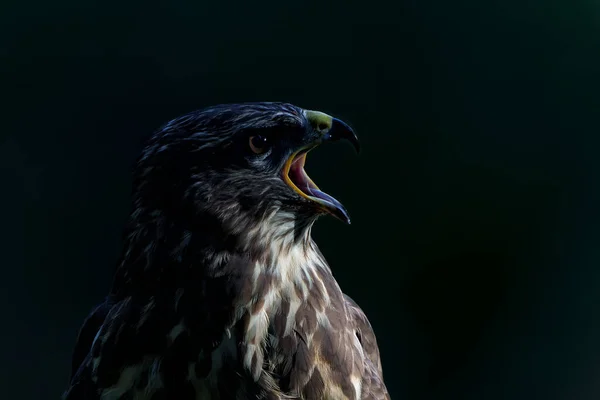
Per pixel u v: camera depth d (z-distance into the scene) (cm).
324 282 439
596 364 525
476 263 533
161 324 436
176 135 436
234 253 436
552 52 546
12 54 564
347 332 439
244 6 560
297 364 437
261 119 436
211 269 436
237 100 556
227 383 436
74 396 438
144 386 436
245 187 436
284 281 437
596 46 554
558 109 545
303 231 438
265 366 436
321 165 531
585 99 548
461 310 529
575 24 551
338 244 530
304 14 557
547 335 529
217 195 436
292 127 437
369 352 446
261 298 436
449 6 551
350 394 438
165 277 436
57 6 566
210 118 436
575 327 528
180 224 436
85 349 439
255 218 436
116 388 436
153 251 436
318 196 438
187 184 436
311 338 437
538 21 550
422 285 532
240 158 436
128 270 437
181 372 436
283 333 437
